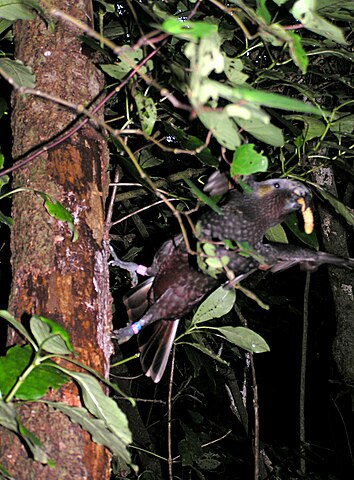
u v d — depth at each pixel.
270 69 2.48
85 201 1.74
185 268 2.37
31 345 1.45
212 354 2.64
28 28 1.95
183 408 5.52
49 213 1.65
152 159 2.89
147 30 2.00
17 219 1.70
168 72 2.10
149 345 2.56
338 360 3.91
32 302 1.56
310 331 7.44
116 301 3.94
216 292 2.39
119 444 1.34
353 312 3.85
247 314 6.61
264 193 2.27
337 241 3.77
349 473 5.95
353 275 3.85
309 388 7.65
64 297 1.57
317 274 7.07
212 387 5.50
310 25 1.53
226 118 1.42
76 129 1.74
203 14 2.56
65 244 1.64
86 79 1.89
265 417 7.92
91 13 2.04
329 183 3.57
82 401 1.45
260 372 8.23
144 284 2.58
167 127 2.16
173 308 2.44
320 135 2.45
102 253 1.73
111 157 2.69
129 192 3.09
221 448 4.86
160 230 3.58
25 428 1.35
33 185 1.71
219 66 1.12
